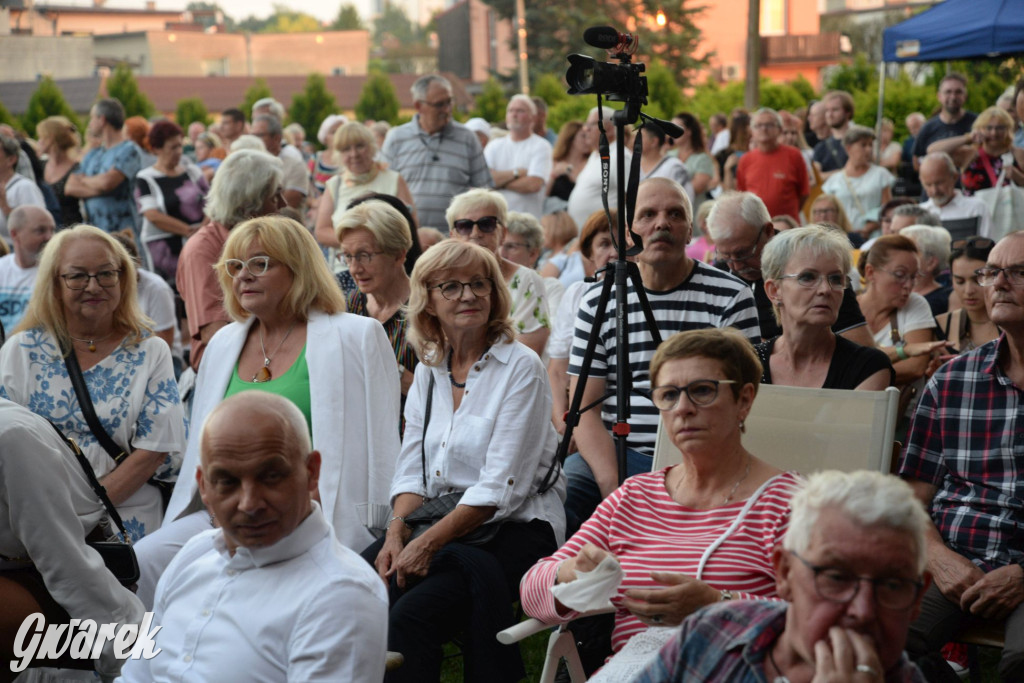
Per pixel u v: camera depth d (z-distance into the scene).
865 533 1.92
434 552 3.60
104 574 3.39
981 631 3.47
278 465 2.62
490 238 5.25
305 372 4.09
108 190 9.34
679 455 3.74
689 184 8.40
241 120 12.54
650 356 4.29
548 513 3.86
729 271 4.84
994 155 8.34
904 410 4.86
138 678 2.88
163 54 77.50
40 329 4.24
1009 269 3.49
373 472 4.02
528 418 3.82
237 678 2.63
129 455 4.21
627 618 3.04
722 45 51.06
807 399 3.63
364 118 35.84
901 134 18.78
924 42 10.23
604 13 44.38
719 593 2.75
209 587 2.77
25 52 65.81
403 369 4.68
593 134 9.25
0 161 8.50
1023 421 3.55
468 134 8.59
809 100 24.88
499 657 3.47
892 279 5.16
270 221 4.11
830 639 1.94
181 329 8.24
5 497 3.26
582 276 7.05
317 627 2.58
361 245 4.78
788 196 9.21
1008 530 3.52
